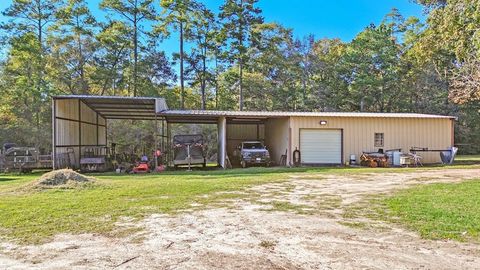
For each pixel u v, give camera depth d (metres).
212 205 6.66
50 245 4.25
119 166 17.16
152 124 27.19
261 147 19.22
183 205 6.65
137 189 8.58
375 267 3.50
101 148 21.08
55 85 25.95
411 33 33.12
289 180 10.67
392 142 18.08
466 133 31.06
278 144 19.92
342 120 17.81
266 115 17.50
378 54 32.88
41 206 6.47
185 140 18.06
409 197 7.15
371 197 7.45
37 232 4.80
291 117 17.59
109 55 28.14
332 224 5.20
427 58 22.22
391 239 4.43
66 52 26.41
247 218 5.61
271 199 7.32
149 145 26.22
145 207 6.44
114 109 20.17
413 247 4.10
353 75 34.28
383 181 10.37
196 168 18.05
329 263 3.62
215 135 27.91
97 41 27.23
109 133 25.86
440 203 6.40
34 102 23.58
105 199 7.22
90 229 4.95
